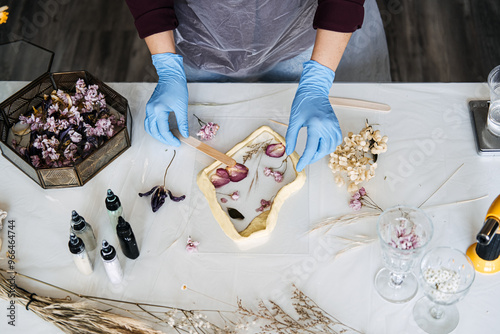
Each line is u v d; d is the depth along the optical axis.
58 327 0.87
